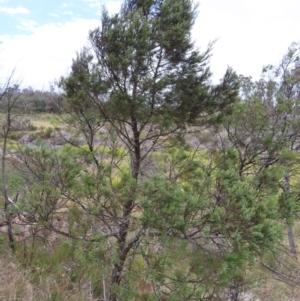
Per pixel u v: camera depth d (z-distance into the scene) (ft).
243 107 12.01
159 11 9.39
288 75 14.96
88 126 10.93
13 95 19.56
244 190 7.32
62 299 11.69
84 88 9.41
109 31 8.77
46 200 8.53
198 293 8.66
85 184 8.52
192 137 12.11
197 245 7.90
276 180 9.63
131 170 10.94
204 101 9.74
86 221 9.06
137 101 9.36
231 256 7.01
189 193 7.80
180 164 9.82
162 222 7.43
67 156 9.12
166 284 8.93
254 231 6.66
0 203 15.51
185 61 9.50
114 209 8.84
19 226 16.96
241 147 12.78
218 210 7.09
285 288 15.58
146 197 7.73
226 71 9.96
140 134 11.04
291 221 9.33
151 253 8.83
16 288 11.73
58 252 13.76
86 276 11.25
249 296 14.23
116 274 9.80
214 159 11.60
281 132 12.80
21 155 11.00
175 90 9.64
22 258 14.40
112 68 9.08
